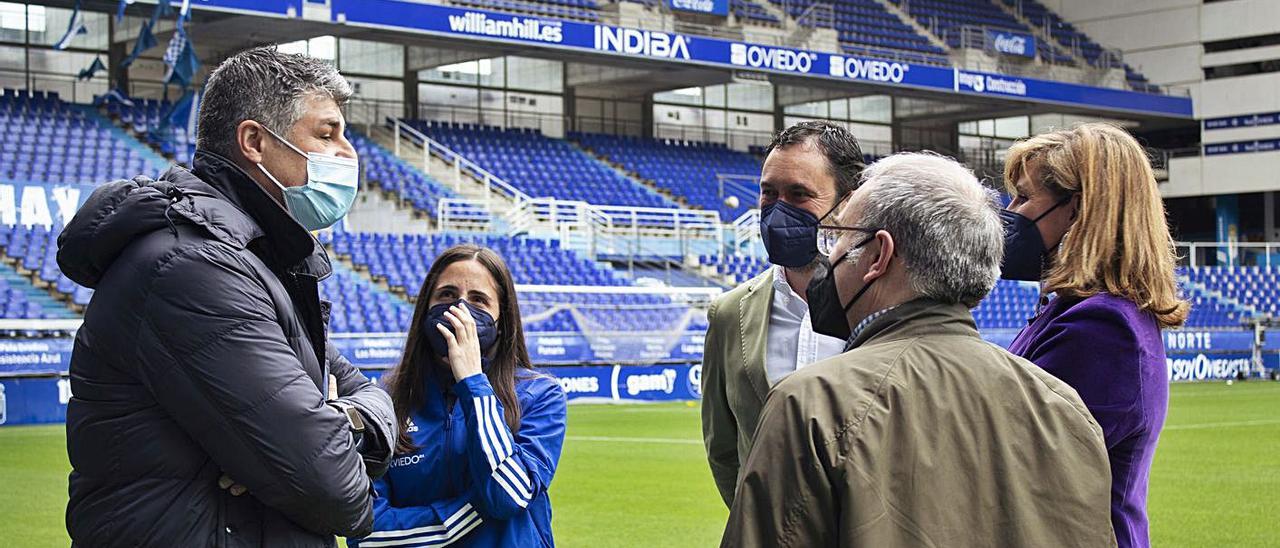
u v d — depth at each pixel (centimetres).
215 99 272
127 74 2502
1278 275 3247
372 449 283
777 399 219
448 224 2450
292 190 275
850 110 3703
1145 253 284
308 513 253
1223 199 3644
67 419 258
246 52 279
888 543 208
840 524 210
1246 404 1962
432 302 355
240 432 245
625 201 2902
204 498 253
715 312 371
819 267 254
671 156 3206
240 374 245
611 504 929
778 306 360
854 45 3164
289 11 2150
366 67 2902
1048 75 3412
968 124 3941
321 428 253
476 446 331
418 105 2980
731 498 381
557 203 2566
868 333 236
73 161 2189
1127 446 275
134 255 250
